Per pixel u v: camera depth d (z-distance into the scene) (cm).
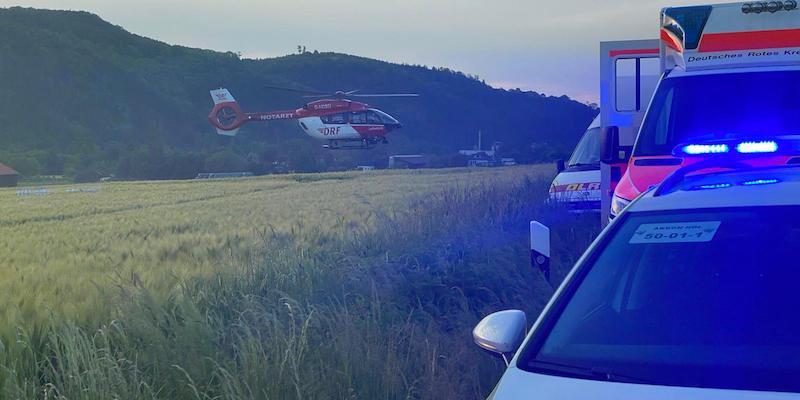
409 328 624
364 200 2858
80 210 3450
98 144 16025
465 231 970
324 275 777
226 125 6888
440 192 1403
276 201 3316
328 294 712
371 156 10544
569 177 1289
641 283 359
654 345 325
